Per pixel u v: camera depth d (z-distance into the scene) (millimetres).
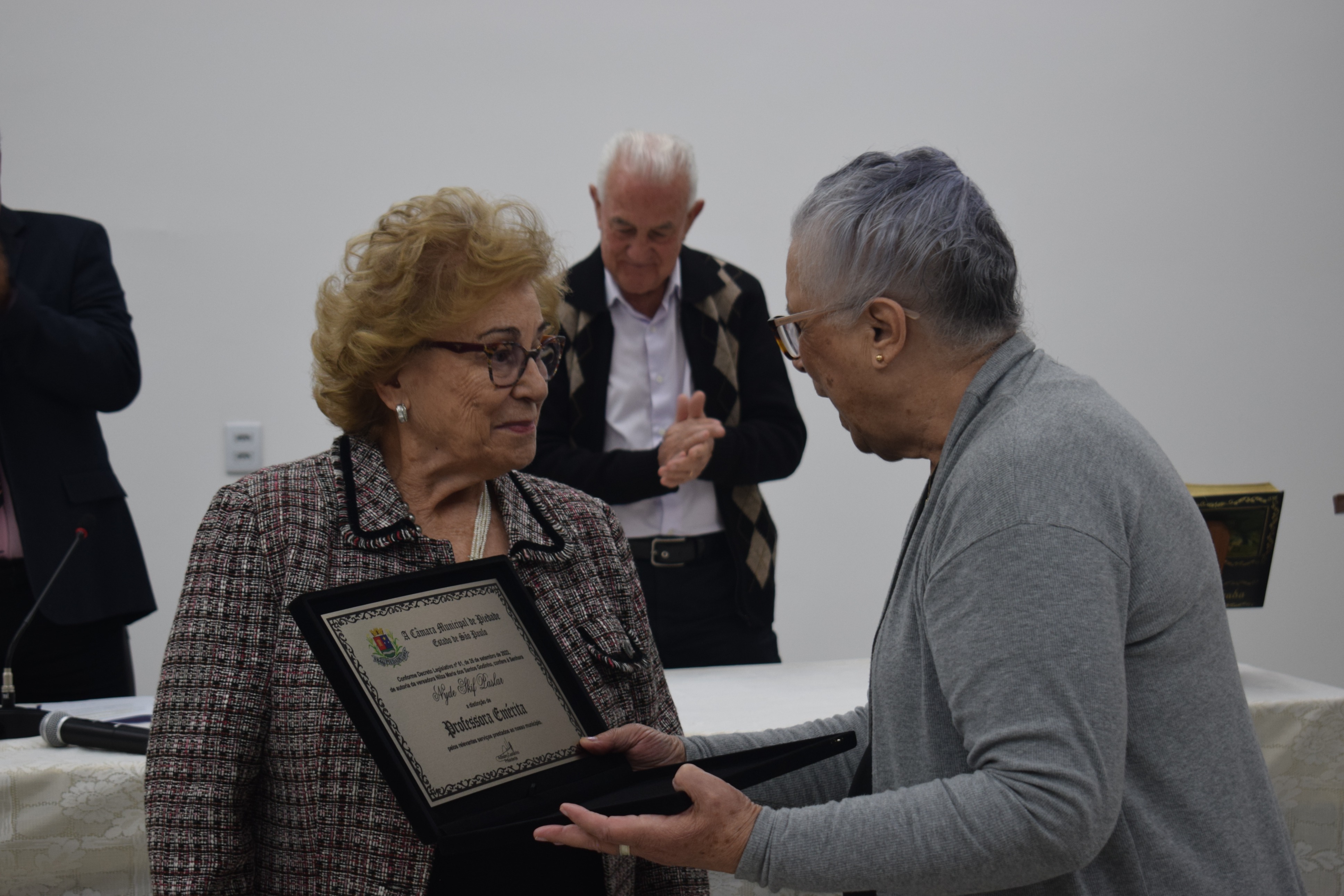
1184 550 838
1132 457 833
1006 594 788
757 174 3342
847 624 3496
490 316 979
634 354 2332
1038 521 792
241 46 3082
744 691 1782
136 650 3121
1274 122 3508
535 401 1025
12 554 2006
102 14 3000
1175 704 847
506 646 945
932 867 786
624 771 941
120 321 2184
